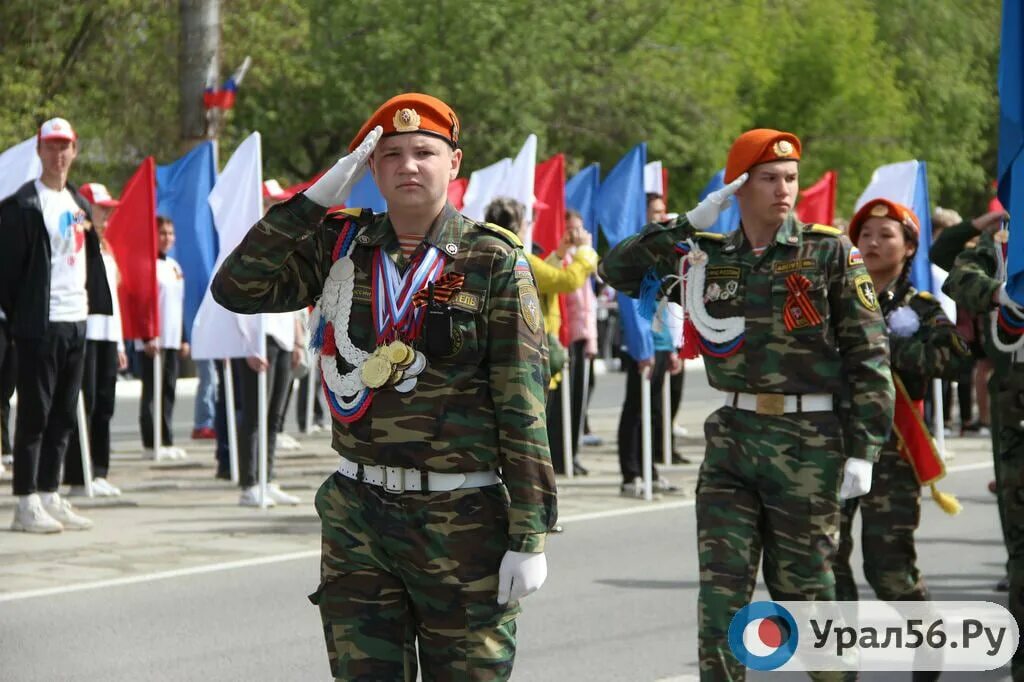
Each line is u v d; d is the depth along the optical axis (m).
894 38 125.00
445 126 11.34
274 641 19.67
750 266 15.23
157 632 20.06
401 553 11.28
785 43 109.88
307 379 46.25
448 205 11.55
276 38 82.75
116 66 83.56
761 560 15.48
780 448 14.91
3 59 78.00
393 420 11.18
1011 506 16.61
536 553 11.12
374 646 11.48
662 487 33.66
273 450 32.03
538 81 90.69
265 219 11.21
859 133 111.06
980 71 130.75
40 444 27.38
